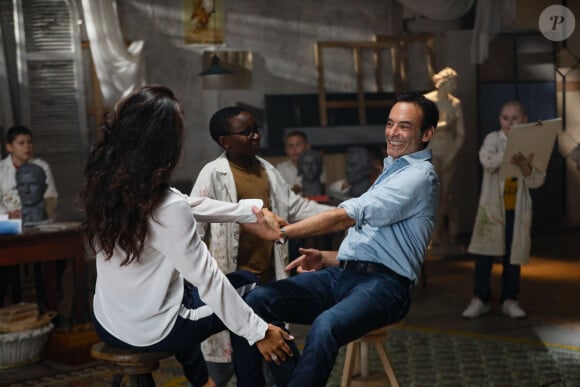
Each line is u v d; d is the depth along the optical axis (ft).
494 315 22.54
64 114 30.53
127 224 9.09
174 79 33.12
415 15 37.37
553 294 25.46
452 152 32.91
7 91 29.73
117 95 30.94
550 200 38.93
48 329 18.47
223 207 10.59
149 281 9.46
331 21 36.09
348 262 11.32
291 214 13.51
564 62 38.01
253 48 34.60
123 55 30.76
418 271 11.28
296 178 27.12
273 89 35.09
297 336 20.52
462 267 30.81
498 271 29.73
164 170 9.21
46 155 30.35
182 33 33.24
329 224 10.77
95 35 30.30
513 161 20.63
